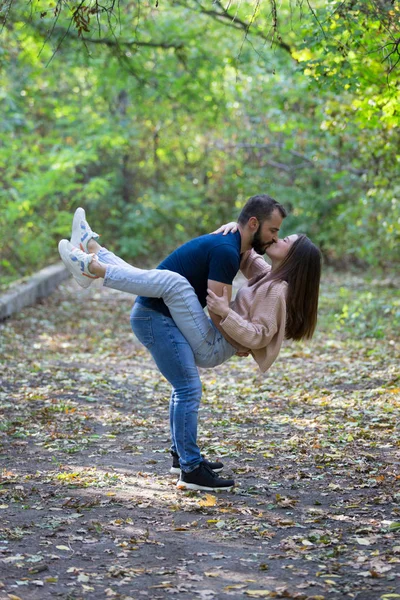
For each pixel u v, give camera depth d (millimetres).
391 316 15078
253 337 5664
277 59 19422
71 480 6086
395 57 9109
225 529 5074
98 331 14711
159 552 4672
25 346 12688
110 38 15031
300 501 5629
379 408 8484
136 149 30047
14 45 17359
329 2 8625
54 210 25453
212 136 28359
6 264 20547
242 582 4250
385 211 17906
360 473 6270
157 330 5805
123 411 8719
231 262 5660
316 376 10539
